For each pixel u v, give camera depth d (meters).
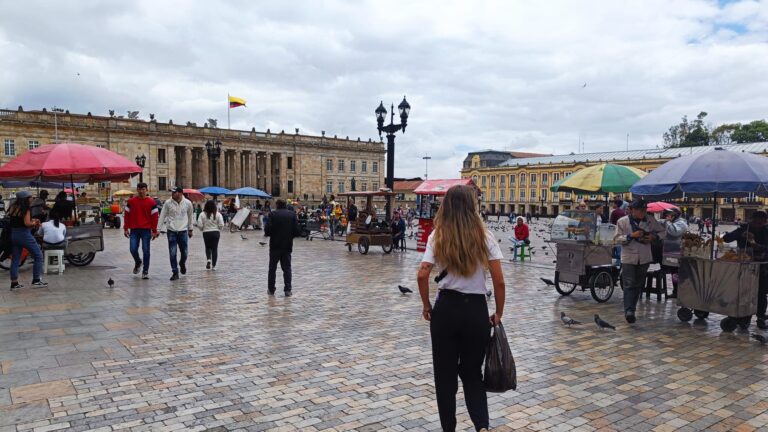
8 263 13.58
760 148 73.38
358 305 9.40
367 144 102.44
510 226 55.34
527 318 8.69
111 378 5.39
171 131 79.12
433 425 4.42
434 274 13.57
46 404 4.70
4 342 6.61
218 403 4.80
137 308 8.77
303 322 8.02
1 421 4.32
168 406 4.71
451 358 3.82
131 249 12.17
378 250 21.12
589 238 10.33
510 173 111.75
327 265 15.55
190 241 24.02
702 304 8.20
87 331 7.21
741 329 8.14
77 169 12.58
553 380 5.63
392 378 5.56
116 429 4.22
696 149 83.44
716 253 8.31
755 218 8.73
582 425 4.50
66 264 14.22
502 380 3.77
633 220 8.72
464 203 3.83
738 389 5.43
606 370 6.00
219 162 84.31
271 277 10.35
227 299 9.76
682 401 5.08
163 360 6.02
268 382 5.38
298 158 93.38
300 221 27.28
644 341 7.34
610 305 9.98
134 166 13.81
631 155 95.19
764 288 8.30
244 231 33.34
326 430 4.29
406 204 90.06
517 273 14.18
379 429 4.33
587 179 12.62
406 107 20.70
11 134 65.88
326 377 5.56
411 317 8.45
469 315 3.74
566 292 10.94
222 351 6.43
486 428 3.77
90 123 71.62
